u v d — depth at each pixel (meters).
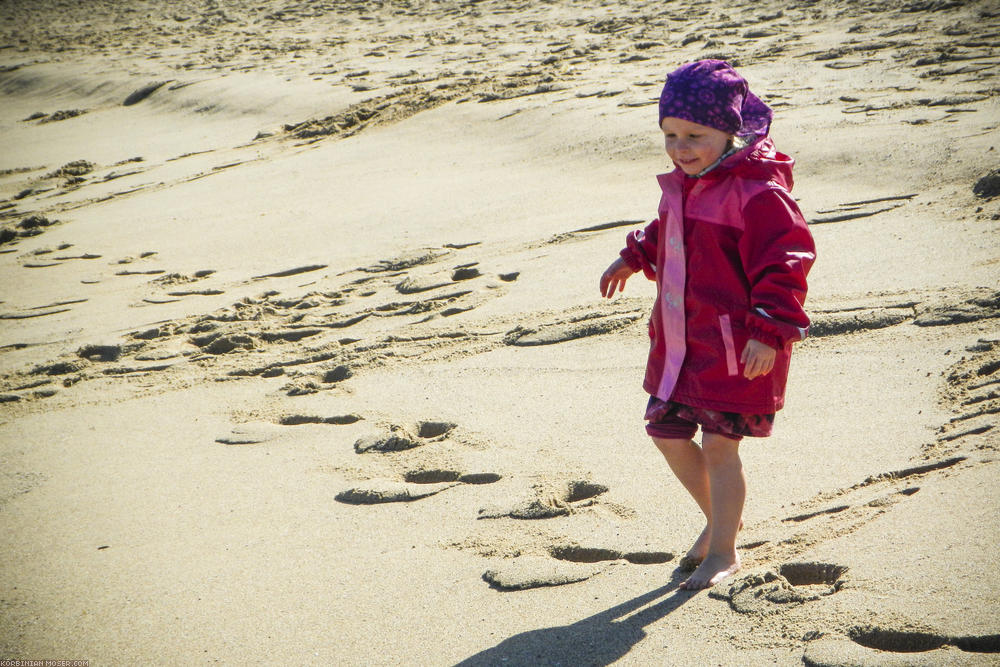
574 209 8.65
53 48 32.12
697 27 17.77
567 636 2.71
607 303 5.96
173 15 36.97
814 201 7.31
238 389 5.70
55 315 8.20
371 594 3.14
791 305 2.58
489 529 3.49
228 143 16.05
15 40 34.94
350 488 4.01
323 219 9.97
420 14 27.53
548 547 3.30
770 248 2.62
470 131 12.84
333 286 7.71
